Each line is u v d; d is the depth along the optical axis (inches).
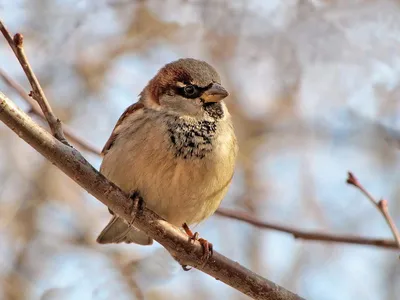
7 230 493.7
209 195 353.1
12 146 511.2
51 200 508.7
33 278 479.5
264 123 566.3
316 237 371.6
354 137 547.5
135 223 321.7
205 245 323.3
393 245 356.8
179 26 515.5
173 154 341.4
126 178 343.9
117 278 464.8
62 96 532.4
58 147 298.5
